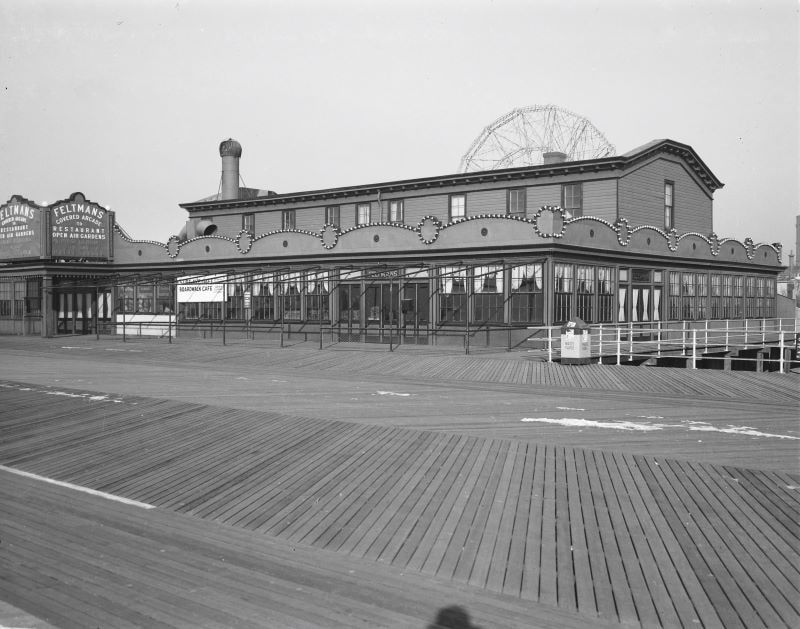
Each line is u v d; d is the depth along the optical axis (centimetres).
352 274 3195
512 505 866
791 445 1104
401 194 3594
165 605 639
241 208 4166
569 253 2706
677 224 3519
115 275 3628
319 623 603
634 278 3116
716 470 962
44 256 3828
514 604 634
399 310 3055
